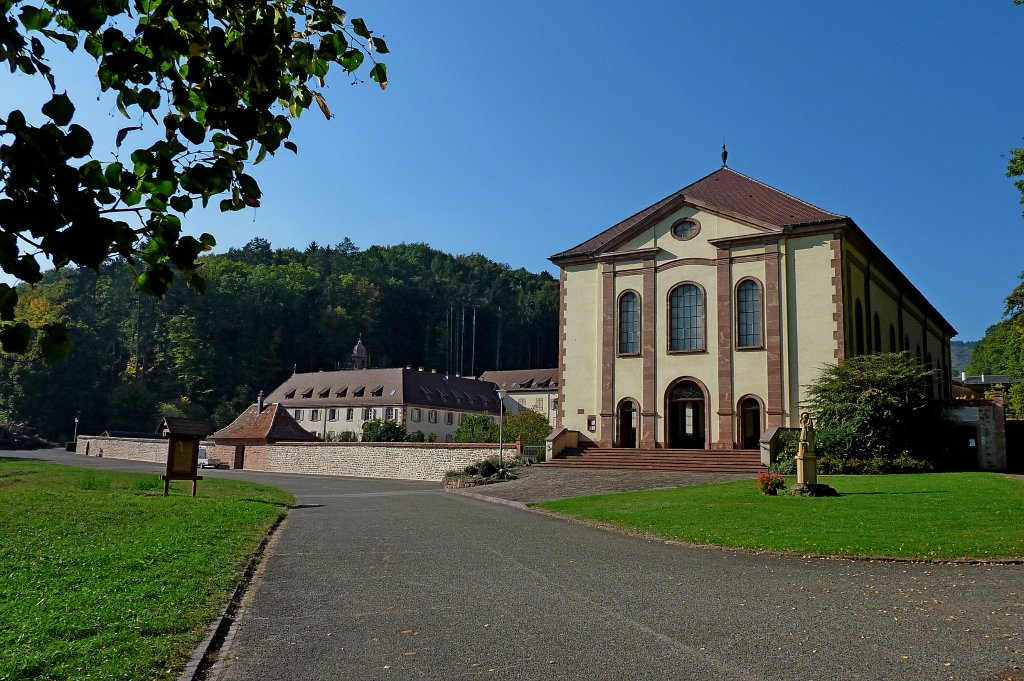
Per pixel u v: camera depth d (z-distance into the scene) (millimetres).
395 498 28703
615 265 41906
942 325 62094
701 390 38781
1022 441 38094
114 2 3664
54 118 3182
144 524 16781
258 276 127375
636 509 20828
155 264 3477
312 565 12734
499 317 156250
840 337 35781
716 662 7016
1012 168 26906
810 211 38406
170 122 3844
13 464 41062
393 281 149250
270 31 3818
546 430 53469
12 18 3363
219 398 108062
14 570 10961
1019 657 7008
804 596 9914
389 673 6844
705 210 39781
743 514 18469
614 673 6738
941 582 10664
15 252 3076
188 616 8680
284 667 7047
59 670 6504
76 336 97812
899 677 6508
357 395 94125
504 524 18844
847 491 22625
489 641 7848
